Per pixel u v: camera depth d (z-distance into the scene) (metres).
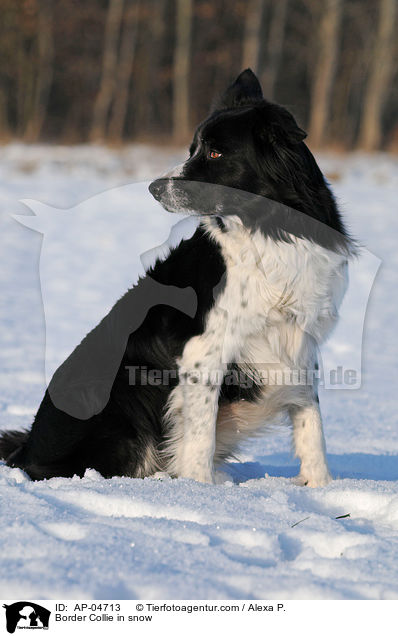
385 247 18.56
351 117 54.84
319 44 46.38
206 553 3.49
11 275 15.48
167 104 53.09
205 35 51.44
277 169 5.00
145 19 49.44
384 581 3.31
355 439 7.01
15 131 49.19
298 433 5.38
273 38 47.59
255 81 5.66
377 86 45.41
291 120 4.94
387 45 45.25
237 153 5.06
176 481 4.74
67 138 44.31
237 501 4.31
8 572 3.23
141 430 5.41
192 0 48.53
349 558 3.59
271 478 5.22
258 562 3.53
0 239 18.95
